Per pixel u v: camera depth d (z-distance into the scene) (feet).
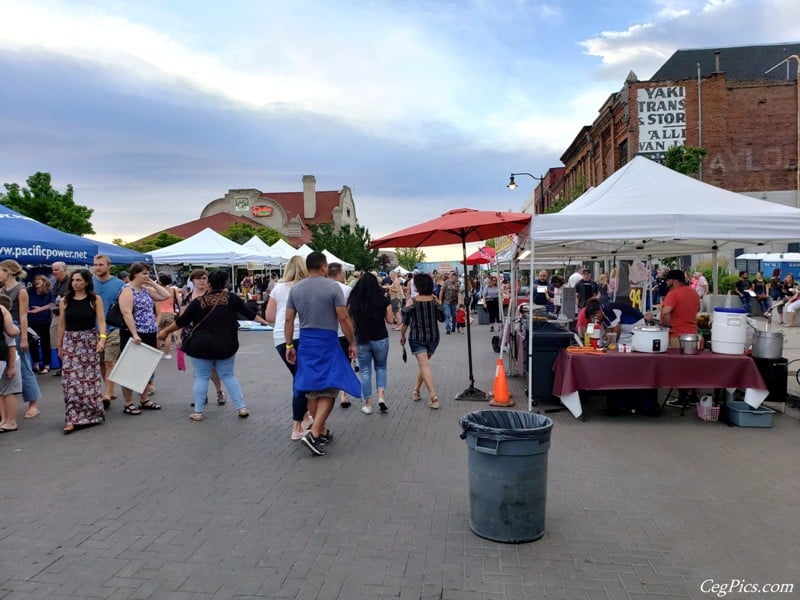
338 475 17.79
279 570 12.13
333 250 179.73
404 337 27.50
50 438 21.91
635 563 12.35
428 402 27.96
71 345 22.85
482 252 73.87
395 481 17.26
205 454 19.95
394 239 26.40
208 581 11.72
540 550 12.94
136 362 25.27
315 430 19.72
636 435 21.95
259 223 228.84
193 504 15.62
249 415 25.44
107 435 22.31
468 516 14.78
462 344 51.70
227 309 24.34
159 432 22.72
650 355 23.25
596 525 14.20
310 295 19.48
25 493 16.47
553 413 25.30
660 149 87.10
